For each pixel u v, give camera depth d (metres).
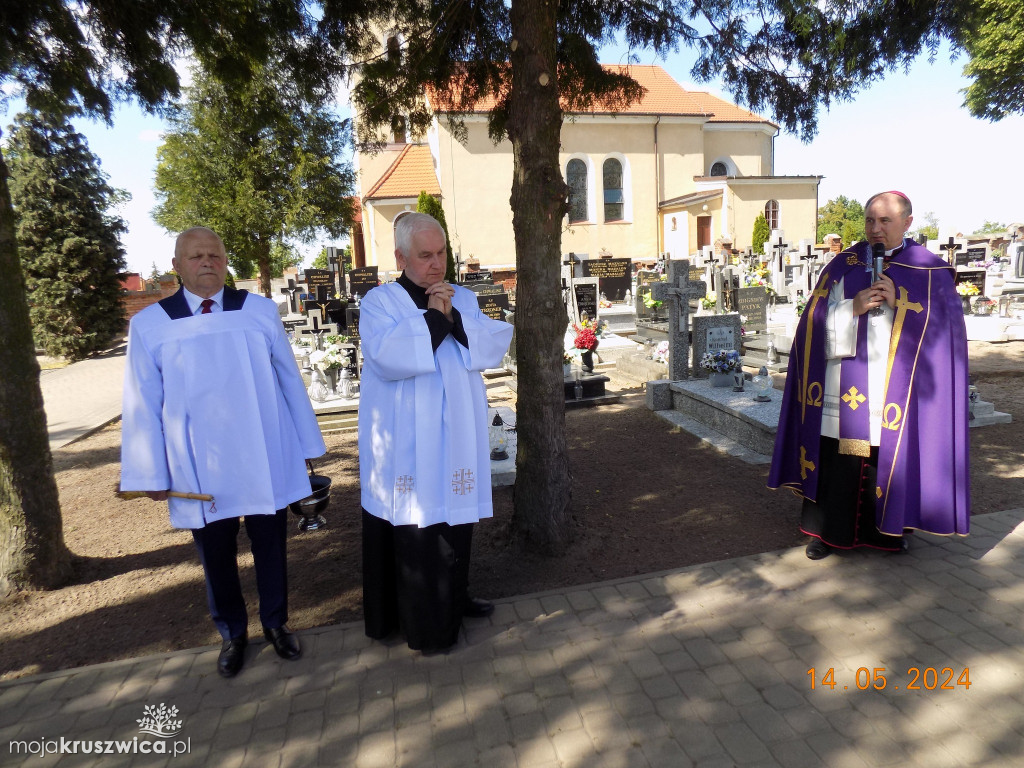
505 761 2.46
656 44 5.32
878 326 3.66
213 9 4.49
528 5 3.64
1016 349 10.22
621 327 14.72
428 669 3.04
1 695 2.98
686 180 28.41
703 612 3.40
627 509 4.89
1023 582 3.52
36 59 4.64
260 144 18.80
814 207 27.47
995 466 5.41
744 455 5.98
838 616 3.31
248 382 2.95
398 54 5.30
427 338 2.83
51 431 8.98
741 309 11.84
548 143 3.75
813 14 4.66
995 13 20.64
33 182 14.99
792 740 2.50
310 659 3.16
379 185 26.36
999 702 2.64
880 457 3.69
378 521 3.12
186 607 3.80
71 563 4.24
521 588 3.79
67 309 15.31
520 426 4.11
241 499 2.95
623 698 2.78
